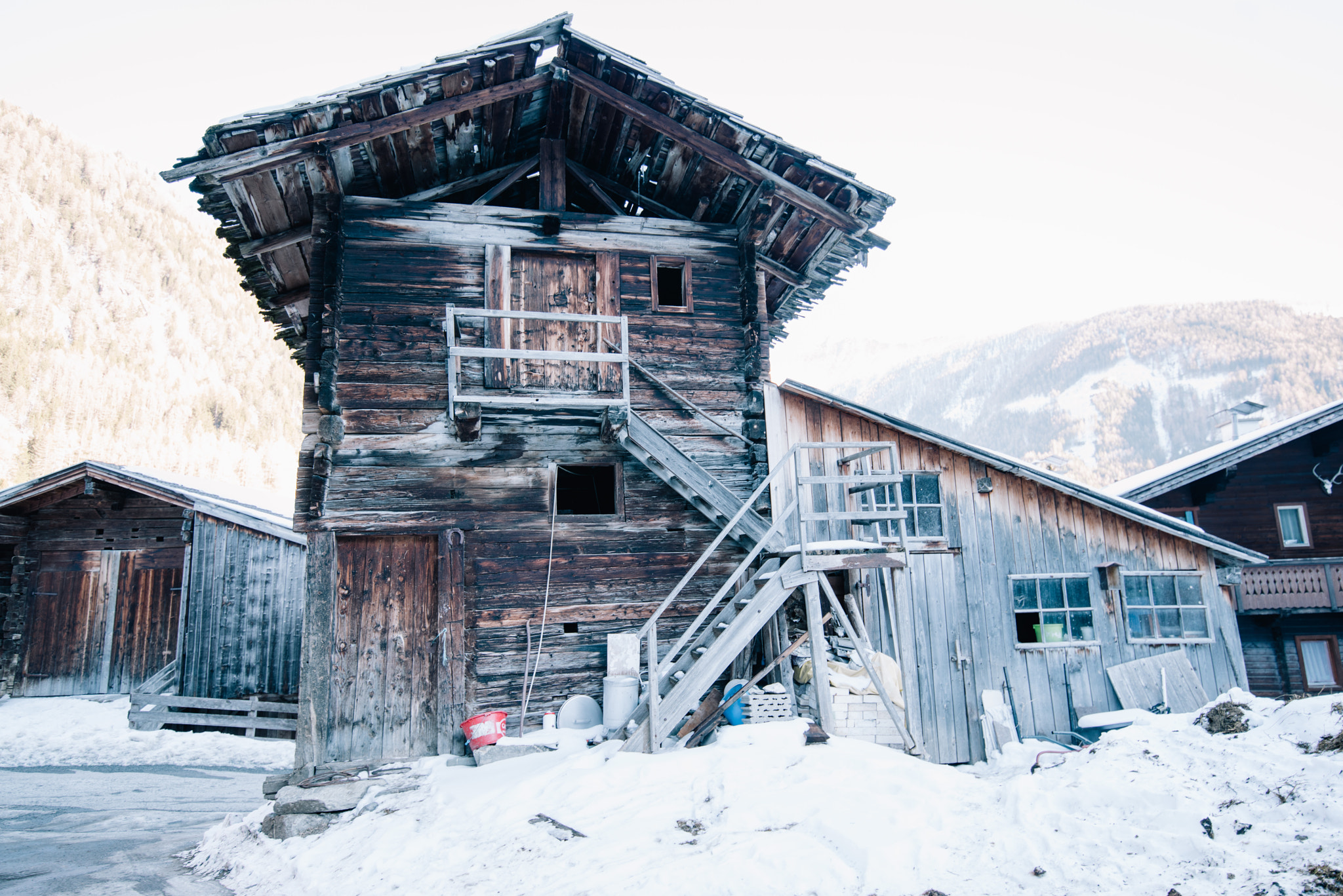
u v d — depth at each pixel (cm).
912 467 1252
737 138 1052
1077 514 1293
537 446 1032
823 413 1227
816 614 873
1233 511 1889
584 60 1032
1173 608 1291
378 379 995
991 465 1270
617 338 1083
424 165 1083
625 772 722
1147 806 472
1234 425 2533
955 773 625
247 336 10969
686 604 1042
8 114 11612
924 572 1220
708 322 1129
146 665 1781
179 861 795
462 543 984
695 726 865
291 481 8181
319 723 899
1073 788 509
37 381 6981
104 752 1459
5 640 1792
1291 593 1791
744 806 593
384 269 1027
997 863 461
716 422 1094
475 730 887
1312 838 399
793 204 1105
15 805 1096
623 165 1180
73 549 1844
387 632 955
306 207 1047
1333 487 1873
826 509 1190
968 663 1202
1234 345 16450
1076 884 421
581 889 511
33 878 723
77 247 10200
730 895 472
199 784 1262
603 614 1013
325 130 937
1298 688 1847
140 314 9519
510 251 1077
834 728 872
